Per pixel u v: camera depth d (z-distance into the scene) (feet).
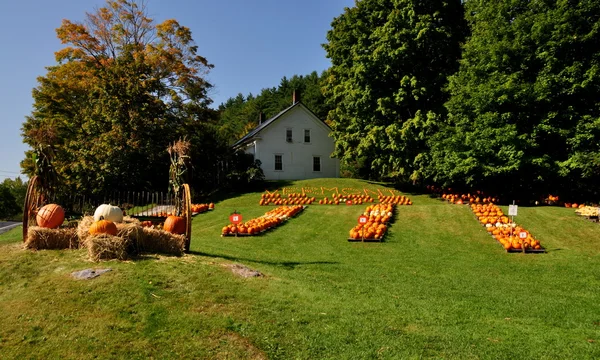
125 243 26.40
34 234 27.17
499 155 70.23
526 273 34.40
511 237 44.68
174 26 106.83
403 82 84.43
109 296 20.29
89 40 102.68
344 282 28.19
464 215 59.88
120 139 86.33
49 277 22.39
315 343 17.08
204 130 107.65
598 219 54.34
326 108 201.67
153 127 93.30
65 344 16.40
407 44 83.46
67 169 84.64
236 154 112.78
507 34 71.67
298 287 24.54
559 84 65.41
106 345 16.37
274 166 126.93
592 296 27.68
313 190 97.40
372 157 98.63
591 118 64.80
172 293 21.17
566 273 34.37
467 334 18.86
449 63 88.99
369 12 97.40
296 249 42.60
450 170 77.87
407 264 37.06
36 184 30.60
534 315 22.84
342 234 51.19
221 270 25.43
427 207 66.64
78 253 26.55
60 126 98.63
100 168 82.94
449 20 90.63
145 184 91.56
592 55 65.46
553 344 18.02
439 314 21.77
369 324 19.35
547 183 76.79
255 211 70.33
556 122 68.13
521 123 71.10
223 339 17.07
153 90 99.60
